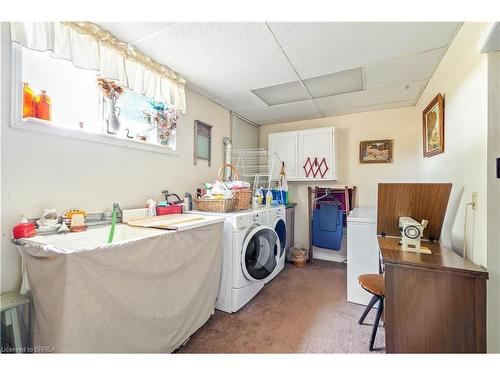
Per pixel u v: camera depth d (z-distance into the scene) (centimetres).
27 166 132
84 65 147
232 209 236
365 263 222
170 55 192
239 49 184
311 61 201
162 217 190
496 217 117
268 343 164
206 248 181
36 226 132
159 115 223
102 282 107
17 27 121
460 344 114
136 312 123
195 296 167
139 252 125
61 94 154
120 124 189
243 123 371
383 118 326
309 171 341
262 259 239
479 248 126
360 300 221
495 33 107
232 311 202
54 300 98
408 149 311
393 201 161
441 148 188
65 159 149
